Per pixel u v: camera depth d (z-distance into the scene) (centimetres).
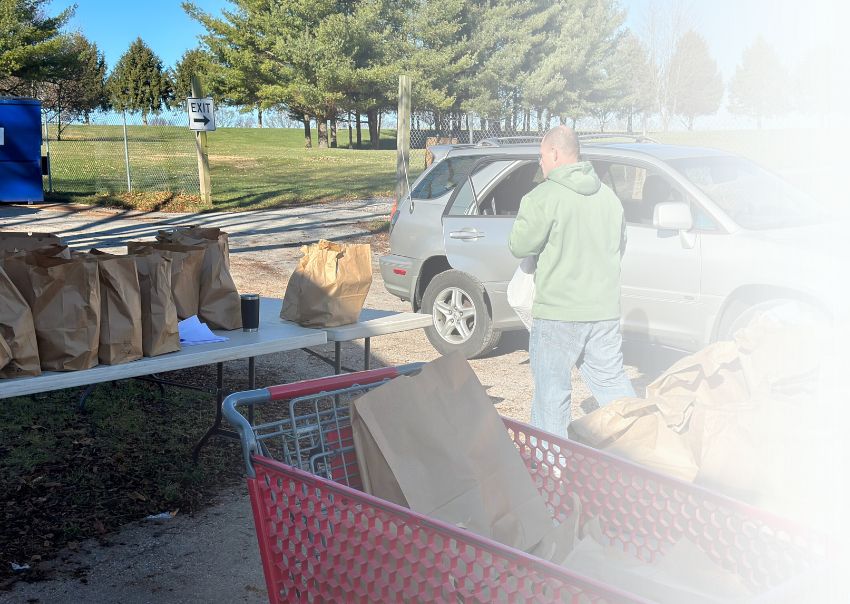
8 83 4834
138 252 443
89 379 383
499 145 812
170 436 561
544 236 463
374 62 5597
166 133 5494
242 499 477
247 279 1195
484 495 268
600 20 5981
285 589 251
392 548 221
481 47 5653
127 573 393
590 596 186
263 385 688
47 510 449
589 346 475
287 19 5603
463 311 794
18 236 463
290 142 7188
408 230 838
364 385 294
